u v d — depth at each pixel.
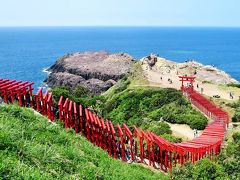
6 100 28.00
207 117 60.00
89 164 16.84
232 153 35.19
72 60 166.00
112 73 144.75
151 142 35.06
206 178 26.33
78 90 91.69
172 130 54.47
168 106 65.38
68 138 19.84
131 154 34.34
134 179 20.06
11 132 14.45
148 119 61.50
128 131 35.44
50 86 152.50
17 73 185.12
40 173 12.45
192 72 119.31
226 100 73.75
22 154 13.29
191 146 36.59
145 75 101.06
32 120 19.58
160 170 33.06
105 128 34.34
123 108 73.31
